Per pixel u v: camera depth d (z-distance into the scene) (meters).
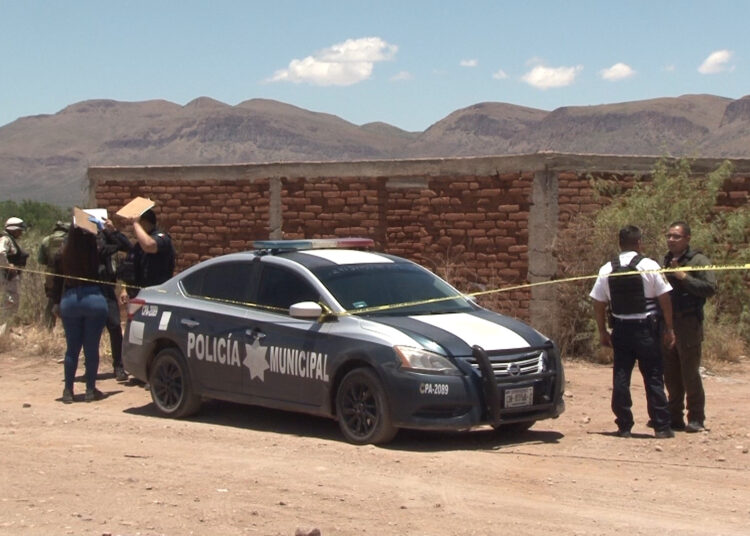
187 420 11.59
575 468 9.07
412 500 7.82
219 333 11.14
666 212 16.64
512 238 16.66
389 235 18.28
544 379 10.03
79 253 12.73
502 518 7.41
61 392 13.80
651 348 10.29
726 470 9.05
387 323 10.00
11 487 8.16
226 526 7.11
